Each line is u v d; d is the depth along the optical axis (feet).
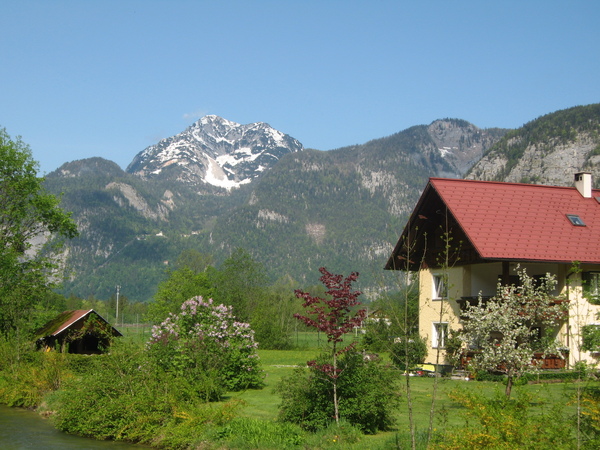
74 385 71.20
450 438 39.88
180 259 370.73
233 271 225.56
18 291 113.50
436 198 110.93
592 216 111.55
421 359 107.34
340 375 55.52
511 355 68.03
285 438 53.47
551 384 85.71
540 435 36.78
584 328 50.47
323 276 54.75
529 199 111.45
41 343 140.97
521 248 100.37
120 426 63.26
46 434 66.64
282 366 135.13
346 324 53.62
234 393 85.35
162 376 67.10
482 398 43.52
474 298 102.01
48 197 148.25
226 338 87.86
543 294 74.08
